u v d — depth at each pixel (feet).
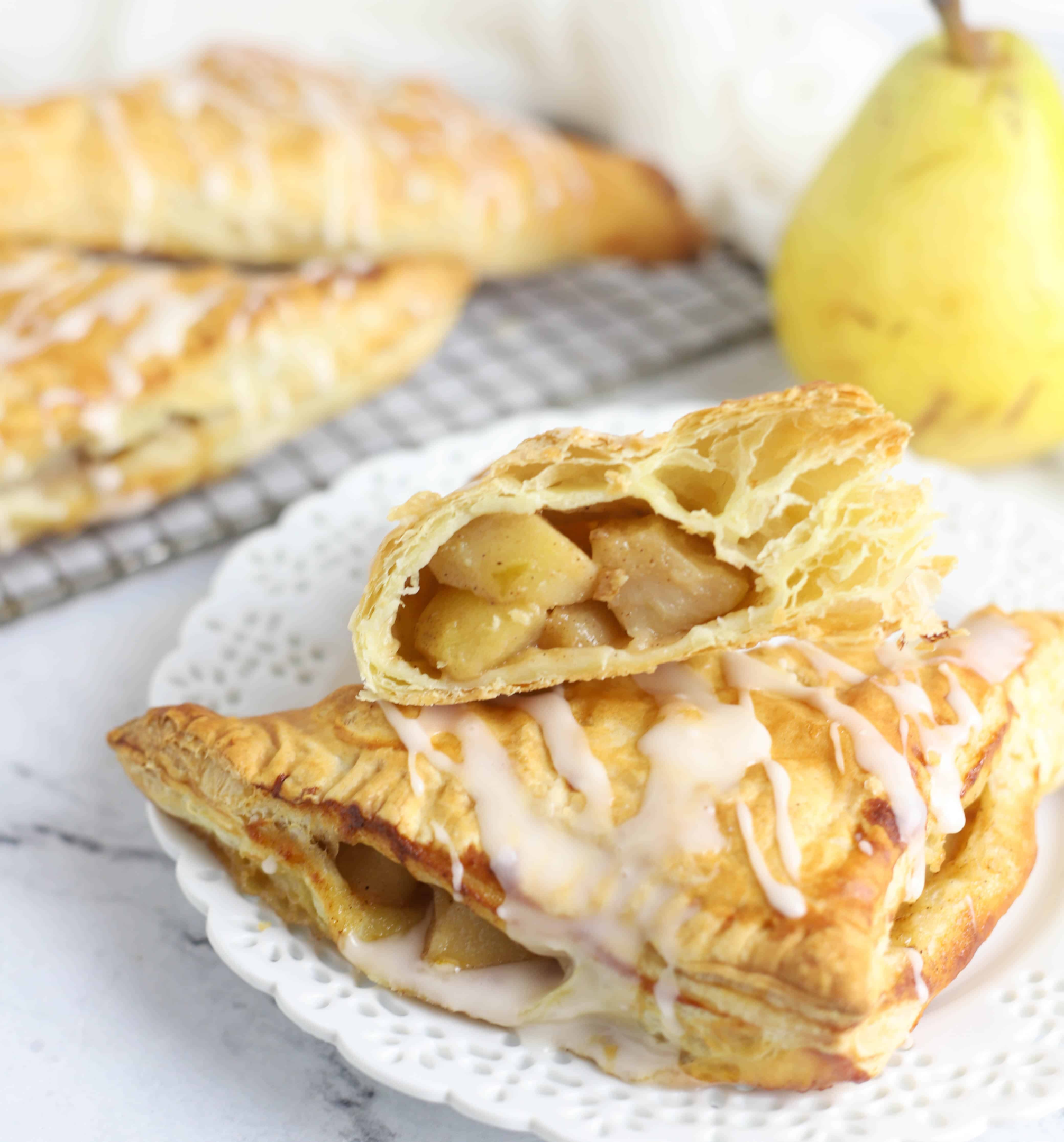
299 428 1.60
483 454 1.47
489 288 1.80
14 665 1.41
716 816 1.15
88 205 1.66
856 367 1.51
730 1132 1.10
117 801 1.32
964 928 1.17
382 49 1.93
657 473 1.21
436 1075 1.11
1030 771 1.24
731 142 1.80
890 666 1.25
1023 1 2.10
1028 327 1.46
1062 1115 1.17
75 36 1.88
